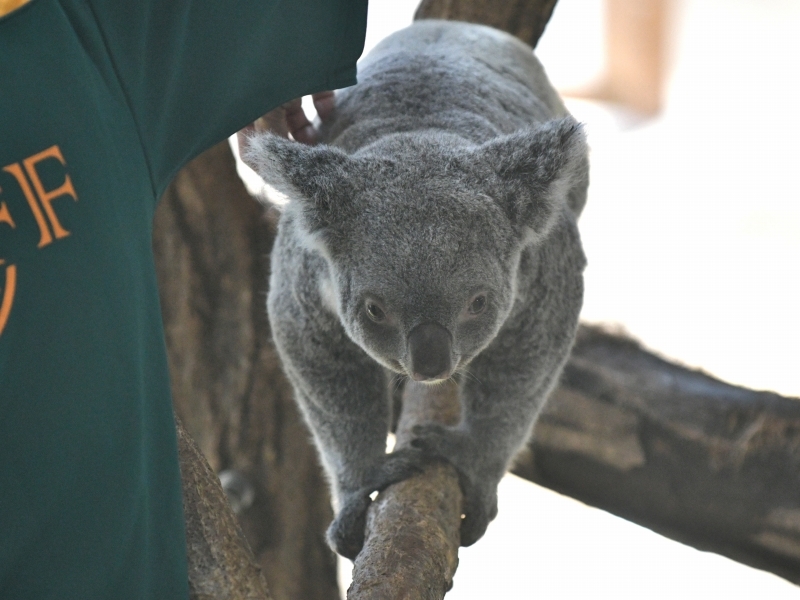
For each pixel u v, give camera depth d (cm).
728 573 1096
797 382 1229
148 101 278
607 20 2017
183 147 304
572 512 1195
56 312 233
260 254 703
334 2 362
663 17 1978
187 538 304
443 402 516
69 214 235
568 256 449
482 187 387
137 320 254
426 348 362
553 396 664
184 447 324
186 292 698
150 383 269
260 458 727
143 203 266
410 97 463
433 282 365
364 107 471
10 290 226
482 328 383
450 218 372
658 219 1658
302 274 421
